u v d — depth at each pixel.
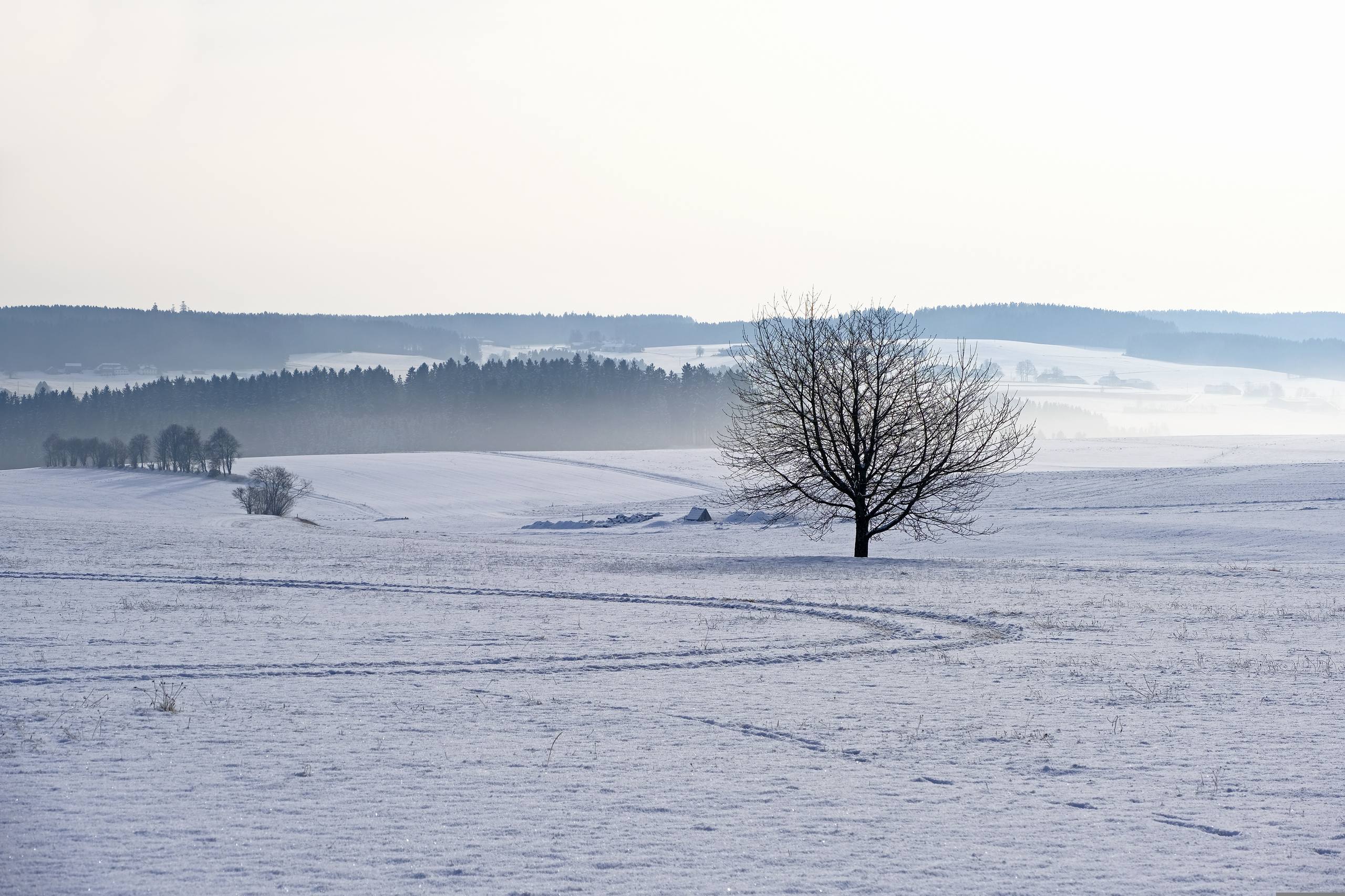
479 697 19.31
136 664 22.30
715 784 13.80
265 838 11.53
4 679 20.50
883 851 11.40
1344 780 14.23
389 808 12.61
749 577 45.78
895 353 60.50
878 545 80.06
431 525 123.81
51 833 11.60
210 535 70.88
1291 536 70.50
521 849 11.30
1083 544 74.62
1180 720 17.75
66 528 71.81
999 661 23.84
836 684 20.95
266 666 22.33
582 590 39.06
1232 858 11.29
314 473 192.38
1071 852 11.42
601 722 17.36
